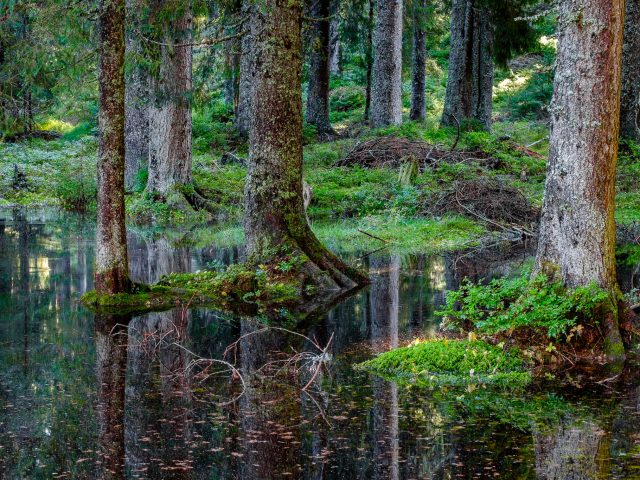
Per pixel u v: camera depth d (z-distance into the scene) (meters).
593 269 8.81
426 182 23.22
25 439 6.33
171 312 11.58
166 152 25.78
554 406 7.05
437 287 13.30
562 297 8.74
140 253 17.59
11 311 11.52
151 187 26.02
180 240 20.05
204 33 23.41
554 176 8.93
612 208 8.93
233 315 11.39
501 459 5.82
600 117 8.65
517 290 9.41
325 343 9.66
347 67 51.78
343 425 6.62
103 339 9.86
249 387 7.79
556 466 5.67
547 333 8.61
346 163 28.30
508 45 31.31
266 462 5.84
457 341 8.78
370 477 5.54
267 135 12.89
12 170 33.16
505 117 38.06
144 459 5.91
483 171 24.17
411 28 37.53
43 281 14.07
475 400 7.27
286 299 12.31
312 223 22.12
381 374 8.27
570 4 8.59
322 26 35.81
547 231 9.03
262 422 6.72
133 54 13.95
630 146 25.66
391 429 6.50
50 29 12.13
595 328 8.67
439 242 18.62
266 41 12.65
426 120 37.72
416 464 5.75
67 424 6.68
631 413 6.81
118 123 11.63
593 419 6.68
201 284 12.80
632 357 8.62
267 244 13.04
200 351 9.27
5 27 12.38
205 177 28.25
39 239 20.11
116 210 12.05
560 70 8.83
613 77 8.62
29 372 8.32
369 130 33.03
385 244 18.64
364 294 12.79
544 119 36.69
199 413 6.96
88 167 31.75
